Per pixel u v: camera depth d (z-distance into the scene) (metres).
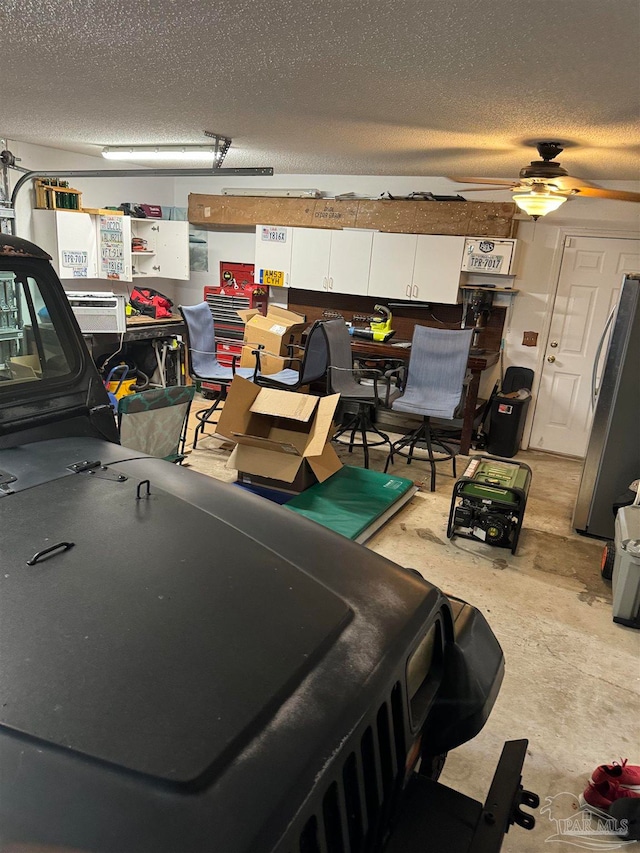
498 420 5.22
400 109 2.69
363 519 3.38
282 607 1.02
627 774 1.85
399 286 5.41
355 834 0.88
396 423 5.88
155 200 6.48
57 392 1.69
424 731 1.34
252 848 0.65
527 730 2.12
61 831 0.64
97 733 0.74
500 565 3.32
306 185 6.01
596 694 2.33
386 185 5.64
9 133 4.22
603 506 3.70
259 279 6.02
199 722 0.77
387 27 1.72
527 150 3.53
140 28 1.86
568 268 5.08
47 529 1.17
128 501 1.32
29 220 4.95
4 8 1.73
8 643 0.87
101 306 5.16
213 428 5.34
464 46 1.83
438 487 4.39
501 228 5.03
